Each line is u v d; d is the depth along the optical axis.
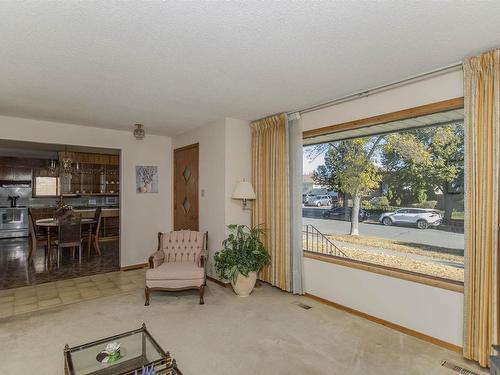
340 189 3.55
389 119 2.91
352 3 1.62
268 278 4.11
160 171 5.42
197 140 4.78
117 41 2.03
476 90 2.25
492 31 1.92
